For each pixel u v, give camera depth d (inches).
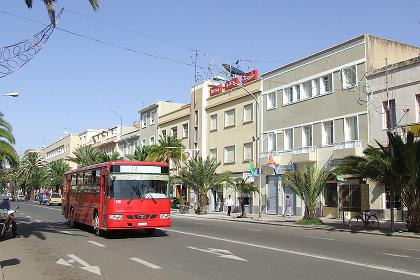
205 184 1654.8
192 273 398.3
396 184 824.9
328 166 1320.1
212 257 494.6
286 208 1482.5
